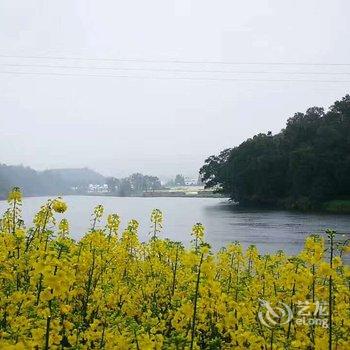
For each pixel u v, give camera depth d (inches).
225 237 1421.0
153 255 450.6
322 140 3316.9
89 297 333.4
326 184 3221.0
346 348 256.1
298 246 1179.9
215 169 4682.6
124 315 324.2
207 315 309.3
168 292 396.5
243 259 467.2
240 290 355.6
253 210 3218.5
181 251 402.3
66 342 269.0
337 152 3238.2
